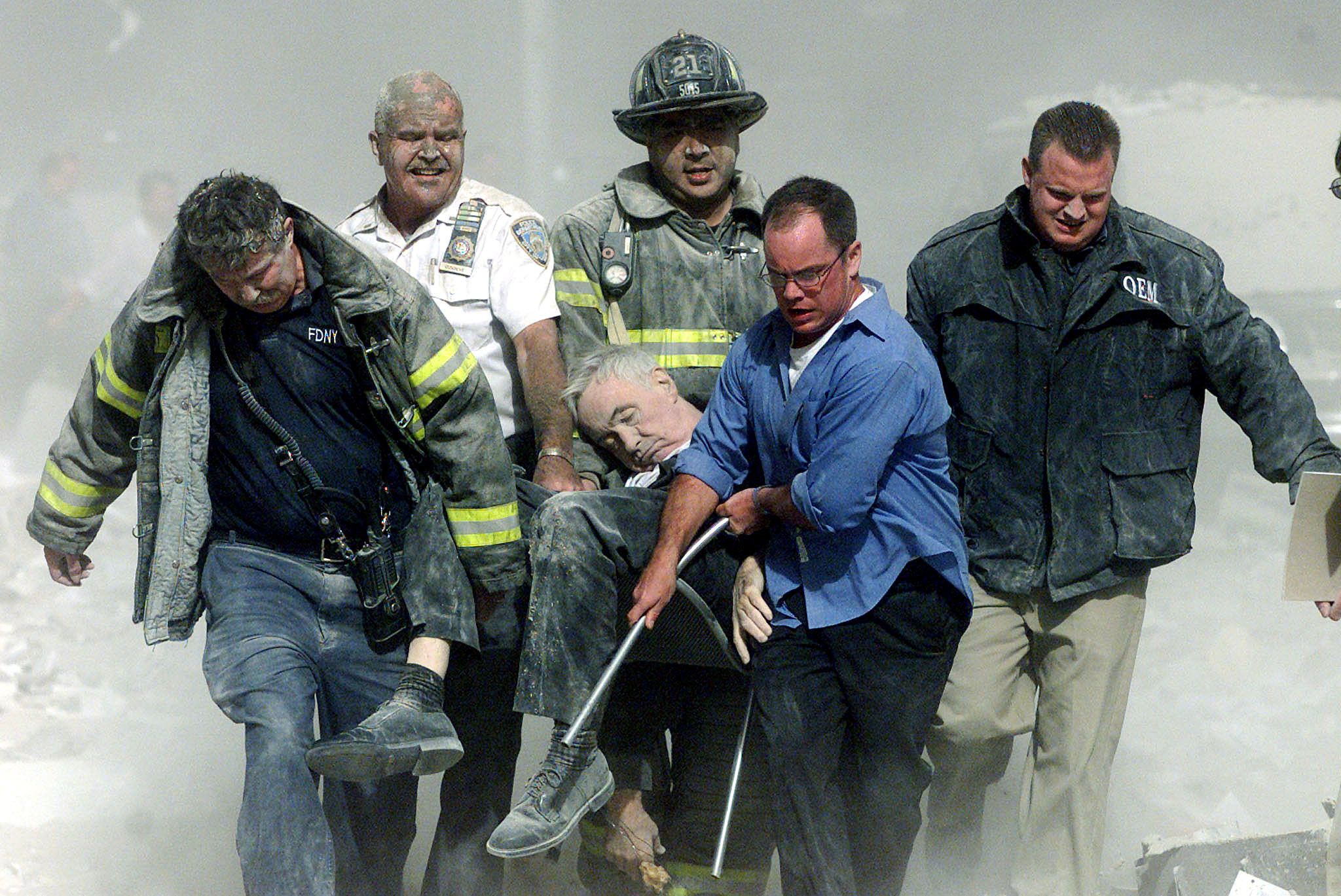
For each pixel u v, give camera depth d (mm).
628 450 17469
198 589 16062
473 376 15844
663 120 18562
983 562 17578
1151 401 17203
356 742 14852
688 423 17484
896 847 16484
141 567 15922
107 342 15969
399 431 15797
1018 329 17266
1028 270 17266
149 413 15594
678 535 15875
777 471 16219
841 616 15852
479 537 16047
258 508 15898
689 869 17547
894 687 15945
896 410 15297
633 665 17547
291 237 15211
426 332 15625
